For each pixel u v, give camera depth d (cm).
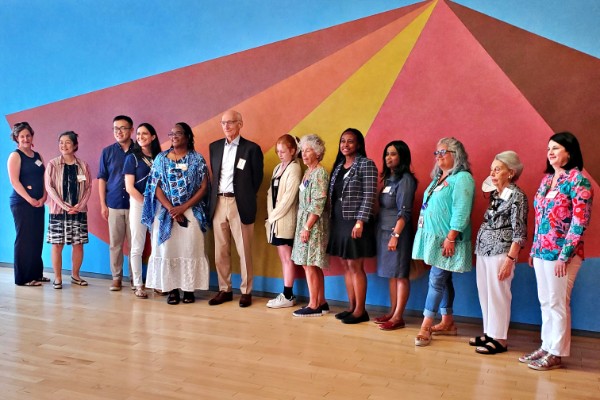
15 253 585
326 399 309
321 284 495
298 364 364
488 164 460
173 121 585
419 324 465
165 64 584
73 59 629
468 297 471
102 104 618
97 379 333
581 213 342
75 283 598
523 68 446
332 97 513
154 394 312
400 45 486
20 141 586
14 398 305
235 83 553
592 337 436
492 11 454
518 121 449
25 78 654
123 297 543
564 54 435
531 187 448
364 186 448
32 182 587
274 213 493
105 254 628
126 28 600
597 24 425
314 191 466
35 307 499
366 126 501
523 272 452
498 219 387
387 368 359
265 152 543
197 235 522
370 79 498
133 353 380
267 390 321
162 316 475
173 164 515
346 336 427
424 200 423
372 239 460
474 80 462
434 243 405
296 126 529
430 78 476
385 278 498
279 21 530
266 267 548
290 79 529
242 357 375
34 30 645
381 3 491
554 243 355
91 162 629
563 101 436
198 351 386
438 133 475
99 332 427
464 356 386
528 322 453
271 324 456
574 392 326
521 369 362
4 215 675
